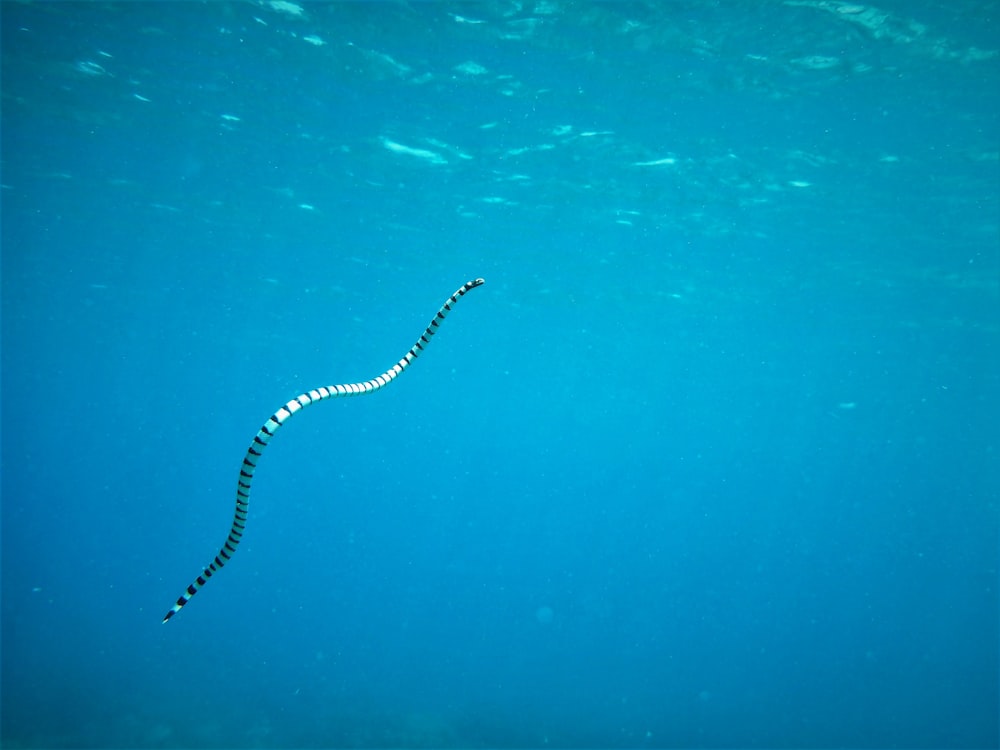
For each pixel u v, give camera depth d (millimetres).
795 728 25781
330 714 22109
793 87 11141
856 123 12086
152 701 21766
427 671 28391
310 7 10156
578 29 10070
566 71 11195
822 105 11602
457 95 12258
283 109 13398
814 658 40500
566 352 35031
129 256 25016
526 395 49812
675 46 10297
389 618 41031
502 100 12281
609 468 83000
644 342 31344
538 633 37812
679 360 34531
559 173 15102
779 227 17188
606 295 24516
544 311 27375
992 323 23828
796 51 10156
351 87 12367
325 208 18578
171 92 13195
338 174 16297
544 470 89875
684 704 27250
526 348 34906
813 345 29406
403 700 24406
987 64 10125
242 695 23250
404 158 15078
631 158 14109
